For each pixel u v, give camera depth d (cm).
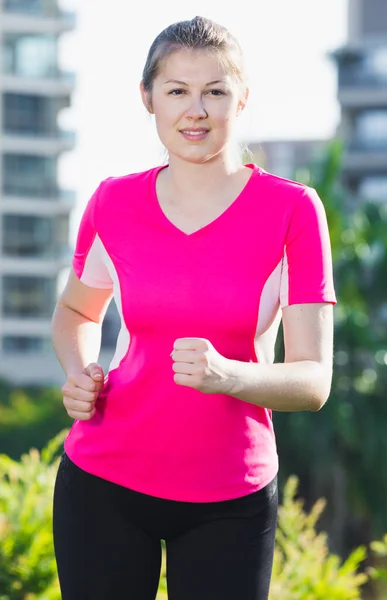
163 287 277
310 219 279
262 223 278
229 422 280
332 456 2130
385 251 2267
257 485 282
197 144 278
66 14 4803
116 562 287
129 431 283
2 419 3195
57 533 295
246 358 280
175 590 285
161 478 281
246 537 281
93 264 304
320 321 277
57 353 314
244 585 278
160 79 281
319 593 540
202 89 277
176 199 285
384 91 5162
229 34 283
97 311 319
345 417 2095
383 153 5153
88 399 285
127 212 288
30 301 4784
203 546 281
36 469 543
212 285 275
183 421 279
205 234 279
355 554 575
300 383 266
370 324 2247
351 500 2170
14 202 4775
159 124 282
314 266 277
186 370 252
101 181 301
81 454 290
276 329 291
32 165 4828
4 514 522
